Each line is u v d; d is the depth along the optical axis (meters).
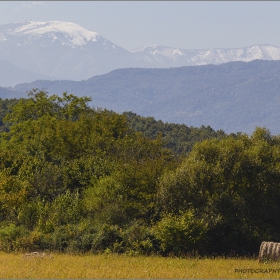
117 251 125.06
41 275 90.19
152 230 132.25
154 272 95.31
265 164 152.25
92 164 184.62
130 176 156.00
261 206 150.88
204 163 147.38
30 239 127.94
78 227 131.75
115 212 143.62
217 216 140.62
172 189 146.12
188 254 126.19
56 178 175.12
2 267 98.38
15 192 160.12
